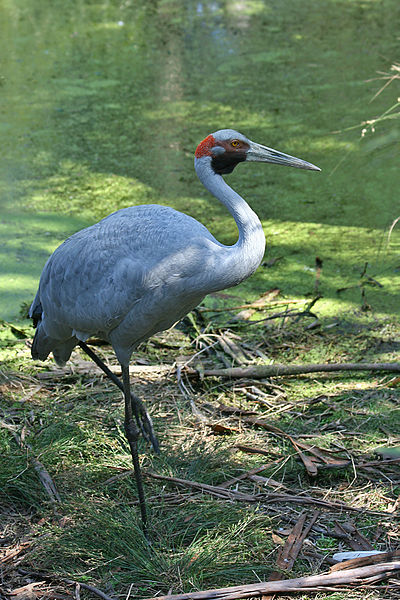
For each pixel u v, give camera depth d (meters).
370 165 9.39
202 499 4.63
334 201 8.65
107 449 5.18
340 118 10.58
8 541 4.36
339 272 7.38
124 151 9.88
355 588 3.94
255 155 4.45
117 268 4.30
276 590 3.89
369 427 5.30
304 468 4.96
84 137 10.28
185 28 14.95
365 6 16.22
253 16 15.70
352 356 6.15
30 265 7.37
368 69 12.30
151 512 4.55
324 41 13.82
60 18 15.80
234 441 5.21
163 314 4.41
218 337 6.32
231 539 4.32
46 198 8.71
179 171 9.34
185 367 5.91
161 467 4.95
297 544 4.27
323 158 9.52
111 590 4.04
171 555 4.23
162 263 4.22
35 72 12.58
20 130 10.52
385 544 4.32
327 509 4.59
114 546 4.30
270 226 8.16
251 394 5.70
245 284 7.27
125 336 4.50
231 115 10.77
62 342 5.02
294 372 5.85
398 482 4.79
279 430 5.25
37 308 5.00
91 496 4.70
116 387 5.79
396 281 7.20
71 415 5.38
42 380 5.91
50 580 4.10
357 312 6.75
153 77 12.34
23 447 5.02
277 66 12.66
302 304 6.89
